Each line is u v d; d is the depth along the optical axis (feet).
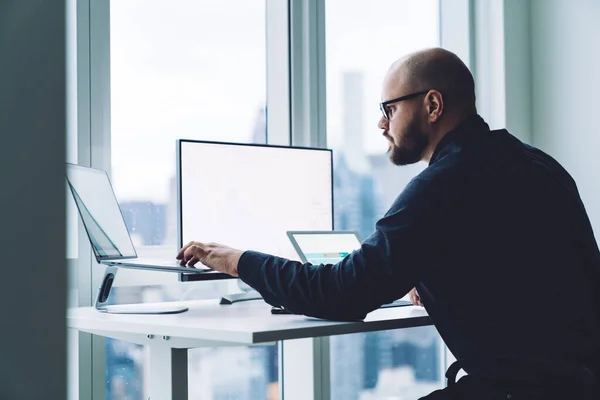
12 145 1.55
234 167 6.73
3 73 1.55
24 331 1.54
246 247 6.77
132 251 6.44
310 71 8.63
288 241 7.06
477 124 5.46
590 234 5.22
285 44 8.58
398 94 5.57
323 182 7.41
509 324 4.75
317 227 7.33
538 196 4.97
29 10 1.58
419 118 5.51
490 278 4.81
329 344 8.68
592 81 9.70
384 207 9.52
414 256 4.82
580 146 9.84
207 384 8.04
